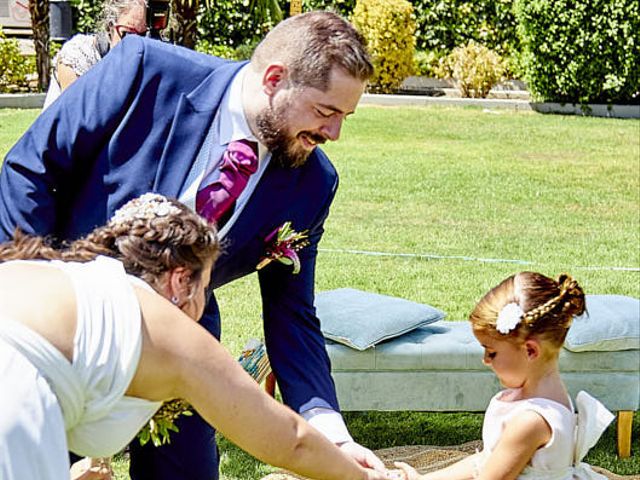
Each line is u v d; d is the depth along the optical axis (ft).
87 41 14.37
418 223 28.07
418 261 24.43
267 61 8.50
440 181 33.35
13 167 8.82
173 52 9.05
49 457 6.21
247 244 9.27
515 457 9.91
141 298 6.67
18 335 6.20
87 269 6.73
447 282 22.82
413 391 14.28
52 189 8.91
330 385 10.00
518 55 52.24
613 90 47.70
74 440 6.64
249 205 9.10
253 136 8.80
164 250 6.92
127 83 8.82
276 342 10.05
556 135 42.37
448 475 10.68
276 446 7.14
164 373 6.61
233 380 6.88
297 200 9.32
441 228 27.63
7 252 7.14
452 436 15.76
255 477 13.92
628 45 46.60
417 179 33.50
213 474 10.19
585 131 43.55
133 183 8.84
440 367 14.23
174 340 6.64
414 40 51.49
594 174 35.19
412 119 45.14
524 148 39.45
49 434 6.21
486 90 51.52
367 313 14.37
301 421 7.31
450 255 25.08
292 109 8.42
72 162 8.86
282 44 8.39
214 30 53.01
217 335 10.11
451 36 53.83
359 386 14.20
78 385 6.33
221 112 8.89
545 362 10.11
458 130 42.86
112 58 9.02
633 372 14.37
